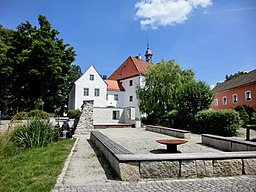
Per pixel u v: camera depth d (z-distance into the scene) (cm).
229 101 2991
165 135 1259
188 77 2289
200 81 1598
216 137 822
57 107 3005
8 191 352
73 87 3184
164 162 421
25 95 2666
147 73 2391
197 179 417
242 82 2788
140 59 3944
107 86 3372
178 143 694
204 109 1482
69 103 3681
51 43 2517
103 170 478
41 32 2630
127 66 3691
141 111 2380
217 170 439
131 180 407
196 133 1371
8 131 811
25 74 2475
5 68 2398
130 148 792
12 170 481
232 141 721
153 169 417
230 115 1212
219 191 347
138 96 2444
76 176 432
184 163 429
